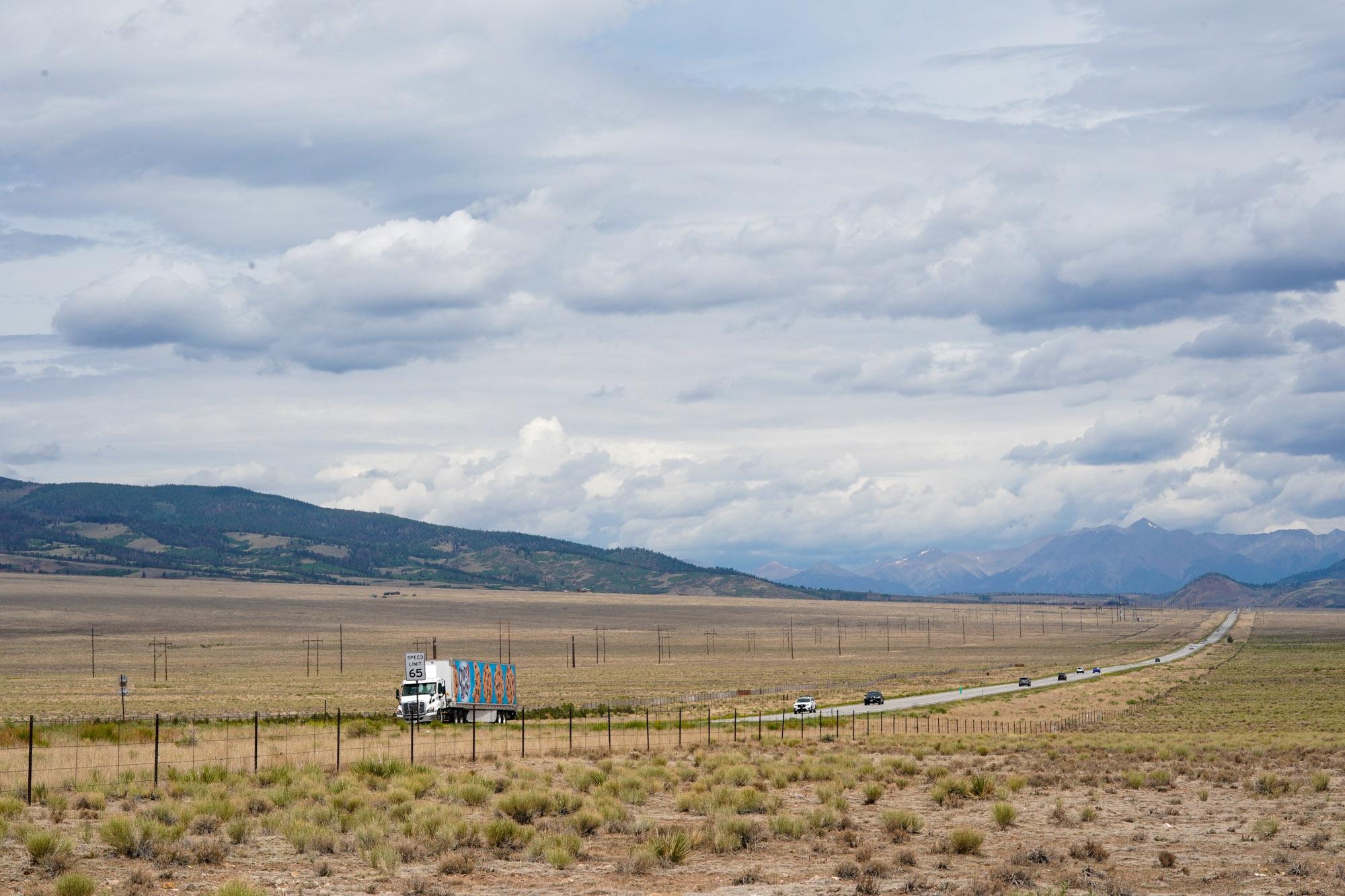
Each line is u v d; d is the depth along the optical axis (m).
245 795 31.92
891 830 28.66
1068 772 45.38
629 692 139.75
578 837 26.64
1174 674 163.25
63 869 21.88
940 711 102.00
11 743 48.72
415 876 22.67
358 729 62.28
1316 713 88.00
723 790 34.53
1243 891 21.67
